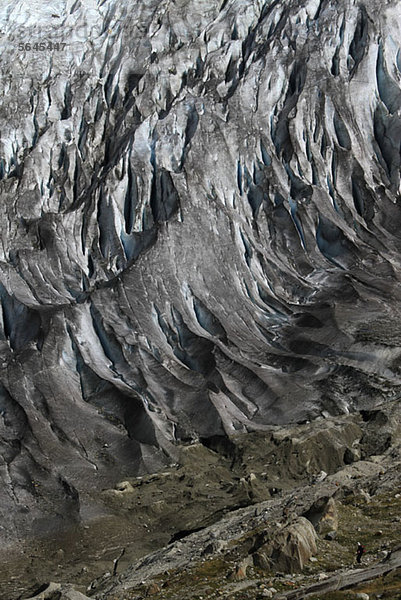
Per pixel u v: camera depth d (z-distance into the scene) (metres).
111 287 60.22
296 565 29.45
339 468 47.81
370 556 29.55
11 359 55.72
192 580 30.52
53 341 56.16
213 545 34.28
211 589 28.92
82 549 42.59
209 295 61.12
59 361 55.47
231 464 50.47
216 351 57.19
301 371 56.56
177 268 61.62
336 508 34.03
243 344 58.47
